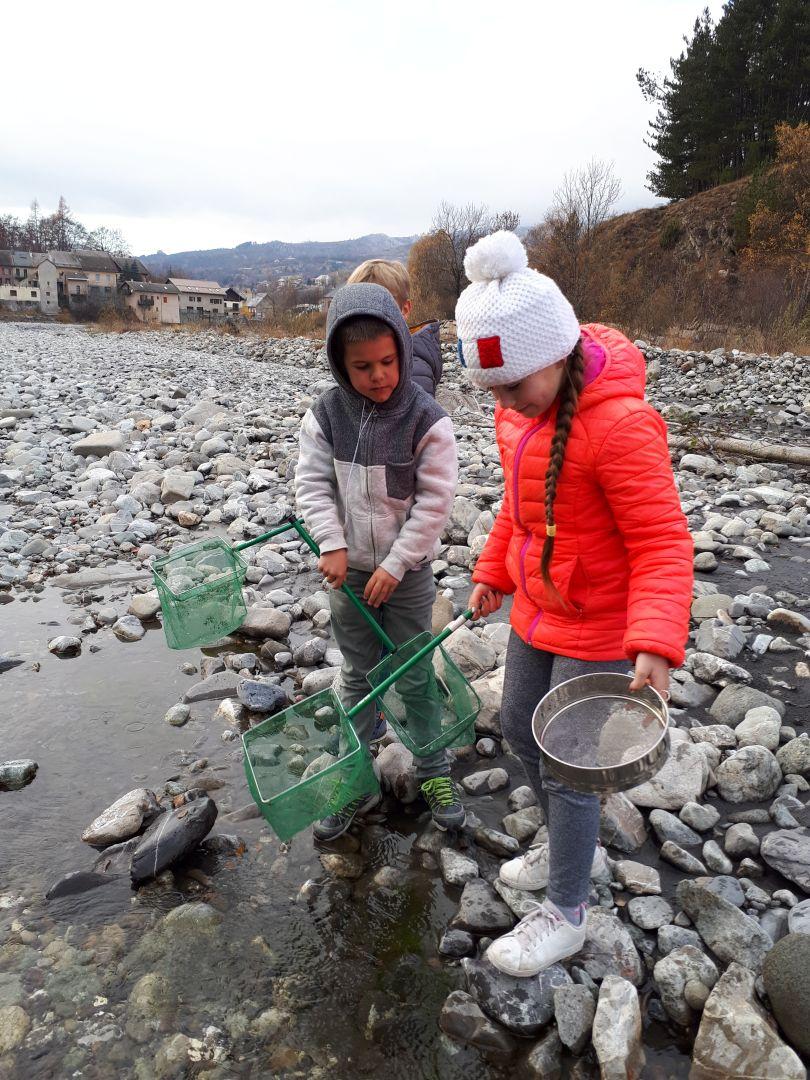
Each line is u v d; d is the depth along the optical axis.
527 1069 1.77
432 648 2.22
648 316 21.06
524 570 1.94
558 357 1.65
